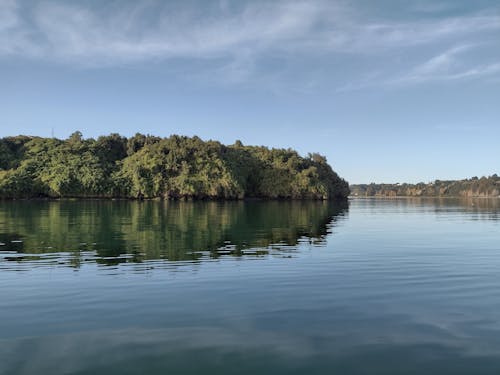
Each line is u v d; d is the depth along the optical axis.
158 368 7.98
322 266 17.69
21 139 152.75
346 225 40.66
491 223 44.22
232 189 134.12
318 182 148.88
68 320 10.63
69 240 26.59
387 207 98.31
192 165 133.88
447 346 8.94
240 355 8.55
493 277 15.57
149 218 48.03
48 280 14.91
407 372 7.80
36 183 122.38
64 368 7.98
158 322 10.48
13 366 8.05
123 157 156.25
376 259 19.53
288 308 11.62
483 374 7.71
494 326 10.13
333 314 11.09
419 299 12.54
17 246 23.69
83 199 122.88
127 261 18.83
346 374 7.76
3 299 12.46
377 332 9.77
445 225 41.41
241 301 12.28
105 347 8.94
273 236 29.73
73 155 137.88
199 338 9.43
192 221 43.78
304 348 8.88
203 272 16.36
